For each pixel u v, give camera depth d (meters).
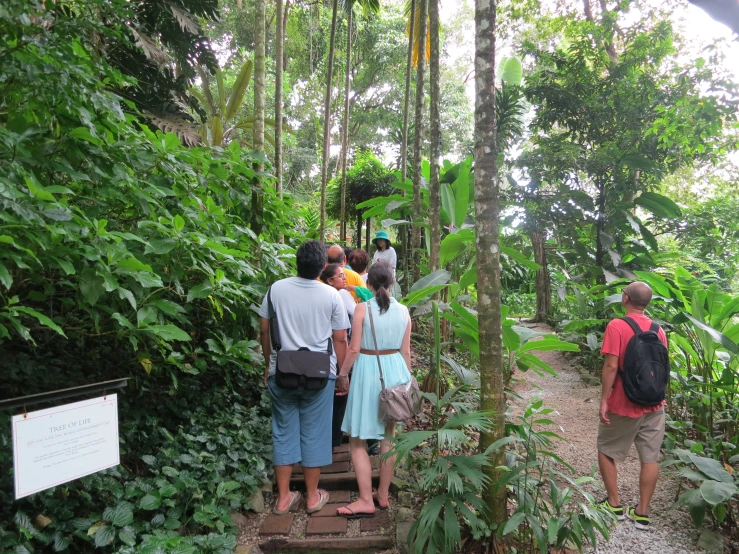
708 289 3.65
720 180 8.27
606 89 6.64
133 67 4.50
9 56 1.72
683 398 3.81
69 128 2.11
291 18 13.35
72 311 2.56
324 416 2.75
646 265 6.65
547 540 2.33
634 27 6.82
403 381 2.69
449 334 5.83
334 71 15.03
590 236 7.00
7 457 2.04
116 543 2.12
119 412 2.85
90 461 1.76
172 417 3.21
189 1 4.82
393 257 6.68
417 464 3.18
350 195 11.01
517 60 12.69
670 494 3.14
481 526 2.14
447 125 16.66
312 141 16.98
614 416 2.81
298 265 2.71
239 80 7.90
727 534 2.68
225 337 3.12
